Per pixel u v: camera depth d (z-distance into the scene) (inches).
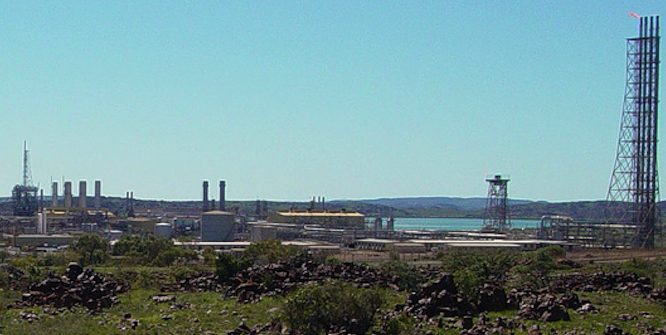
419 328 2704.2
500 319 2817.4
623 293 4104.3
